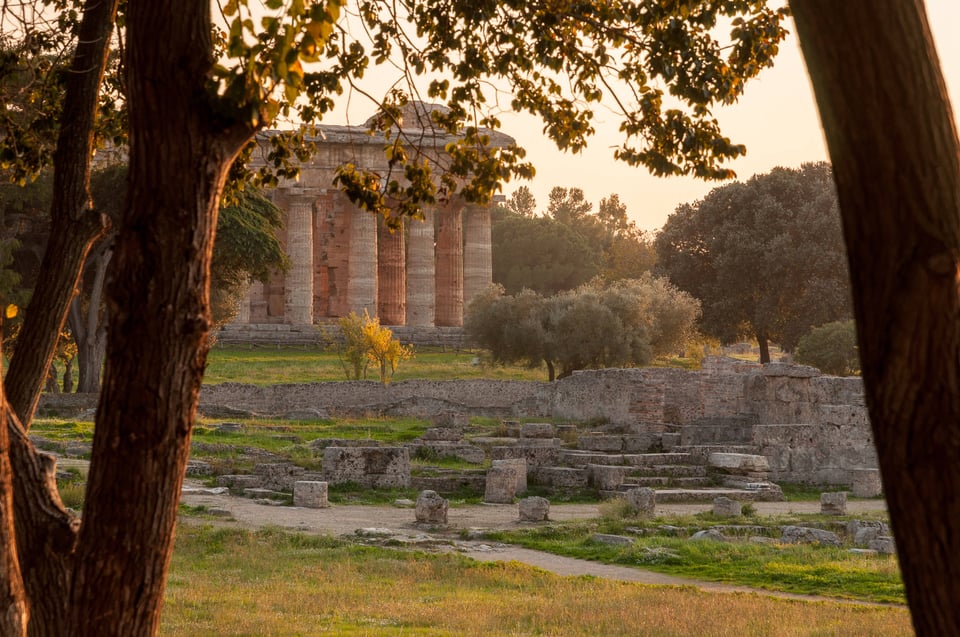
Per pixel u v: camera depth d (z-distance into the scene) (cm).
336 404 6644
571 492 3675
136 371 492
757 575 2184
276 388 6488
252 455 4041
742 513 3128
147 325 493
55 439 4131
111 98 1163
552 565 2342
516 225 13562
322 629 1478
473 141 1149
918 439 342
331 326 9656
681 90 1124
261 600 1716
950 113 352
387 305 10681
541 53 1133
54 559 552
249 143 1098
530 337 7450
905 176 347
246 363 8206
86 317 6538
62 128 760
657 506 3484
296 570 2081
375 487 3528
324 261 11225
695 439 4519
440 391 6981
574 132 1210
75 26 1053
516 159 1148
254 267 6203
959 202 349
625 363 7438
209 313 511
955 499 336
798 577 2139
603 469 3697
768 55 1141
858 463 4200
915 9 350
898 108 346
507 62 1171
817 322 8975
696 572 2247
